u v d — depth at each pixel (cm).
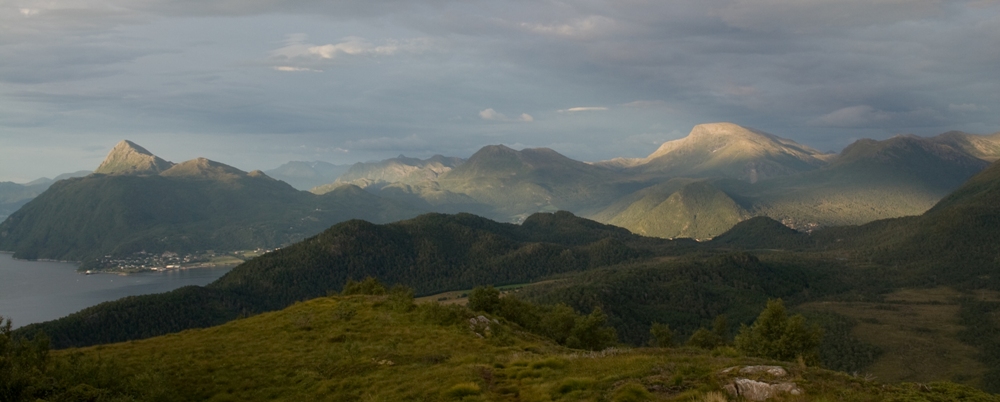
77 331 16675
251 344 5350
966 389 2692
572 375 3378
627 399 2725
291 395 3878
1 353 3594
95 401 3400
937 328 18600
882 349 16550
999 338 16838
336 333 5625
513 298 9075
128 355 5016
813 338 7925
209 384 4175
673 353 3869
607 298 19862
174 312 19675
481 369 3831
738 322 19362
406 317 6206
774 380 2745
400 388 3631
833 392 2609
